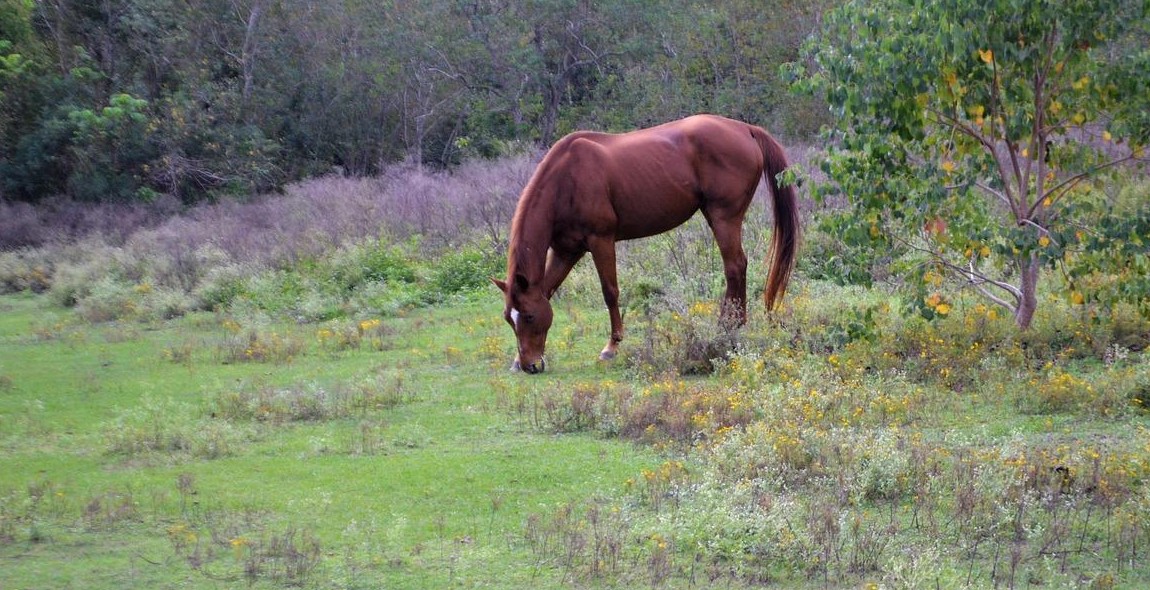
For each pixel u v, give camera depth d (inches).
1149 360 349.4
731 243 441.1
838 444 286.2
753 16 1091.3
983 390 345.4
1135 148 376.8
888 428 302.0
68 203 1072.8
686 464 295.0
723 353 402.0
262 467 309.7
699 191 436.5
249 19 1218.0
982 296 433.1
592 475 291.3
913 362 373.7
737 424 317.4
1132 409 320.5
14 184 1130.7
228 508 273.1
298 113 1206.9
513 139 1116.5
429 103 1180.5
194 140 1123.9
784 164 447.8
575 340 478.6
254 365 475.5
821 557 226.7
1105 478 256.5
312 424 361.4
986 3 352.8
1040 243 359.6
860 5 372.2
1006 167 514.3
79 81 1168.8
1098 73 373.1
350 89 1171.3
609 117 1112.2
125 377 455.8
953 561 223.8
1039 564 221.6
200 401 399.5
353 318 586.2
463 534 251.4
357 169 1176.8
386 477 295.6
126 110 1104.2
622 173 421.1
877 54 370.6
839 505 252.4
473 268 644.7
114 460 324.8
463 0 1217.4
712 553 231.9
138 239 856.9
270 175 1135.0
